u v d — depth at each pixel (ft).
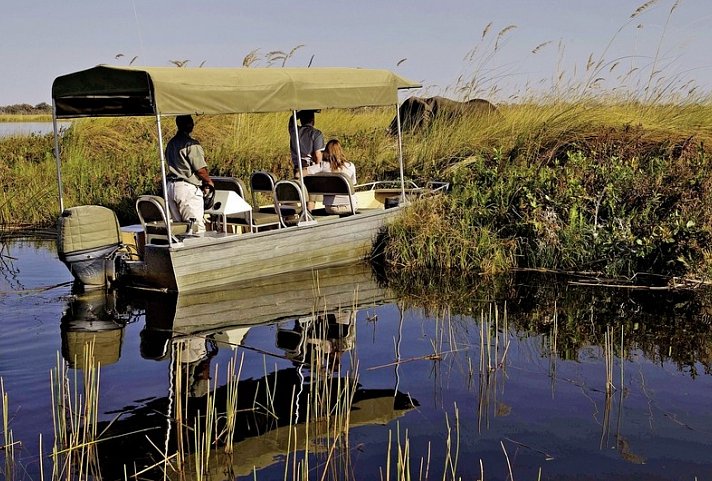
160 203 27.89
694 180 33.17
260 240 30.09
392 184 44.96
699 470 14.51
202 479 14.16
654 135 42.39
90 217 28.68
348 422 16.12
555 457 15.06
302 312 25.82
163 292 28.30
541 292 28.45
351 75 32.45
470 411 17.40
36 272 32.30
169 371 20.07
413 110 53.57
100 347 22.08
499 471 14.47
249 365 20.62
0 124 105.50
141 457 15.08
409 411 17.39
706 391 18.52
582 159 36.63
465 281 30.45
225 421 16.83
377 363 20.80
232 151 52.80
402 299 27.66
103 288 29.09
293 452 15.28
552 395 18.35
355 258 33.73
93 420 16.15
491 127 47.60
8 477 14.24
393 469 14.51
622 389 18.70
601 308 26.12
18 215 45.91
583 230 32.48
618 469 14.56
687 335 22.93
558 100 47.32
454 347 22.11
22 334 23.32
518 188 35.76
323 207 37.27
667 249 30.76
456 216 35.14
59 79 28.55
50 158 54.29
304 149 34.94
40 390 18.63
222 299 27.40
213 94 27.32
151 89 25.96
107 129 60.90
